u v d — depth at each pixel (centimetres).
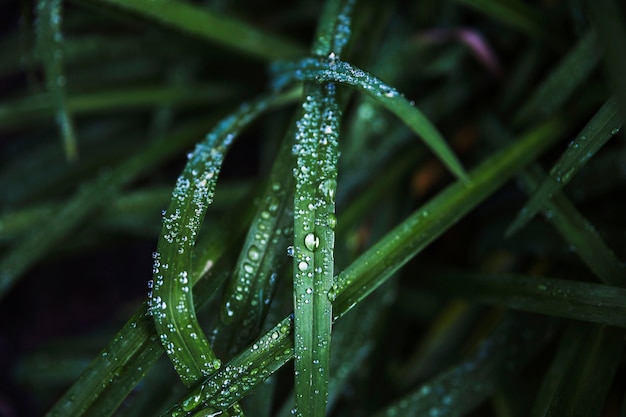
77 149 46
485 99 42
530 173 37
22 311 48
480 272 36
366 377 39
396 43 42
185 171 32
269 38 41
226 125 34
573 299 33
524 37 41
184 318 31
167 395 37
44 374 43
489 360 36
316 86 33
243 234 33
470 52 42
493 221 40
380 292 39
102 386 32
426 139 32
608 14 32
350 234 40
